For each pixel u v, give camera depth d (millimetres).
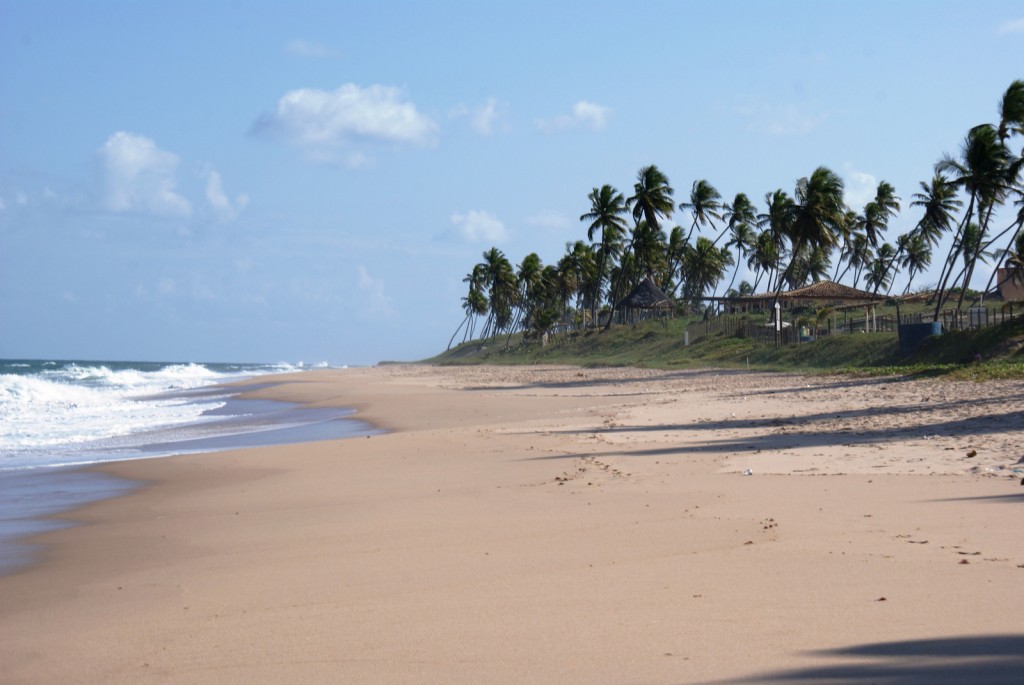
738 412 26312
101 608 8000
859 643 5582
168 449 24344
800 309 81250
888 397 27594
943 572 7273
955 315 53625
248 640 6551
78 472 19188
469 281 168000
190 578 9016
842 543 8641
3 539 11984
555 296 140125
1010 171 53000
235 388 64625
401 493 14141
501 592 7570
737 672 5207
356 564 9133
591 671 5402
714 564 8109
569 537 9828
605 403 34781
